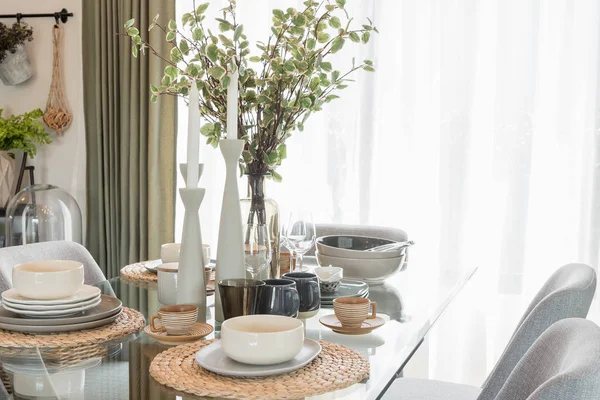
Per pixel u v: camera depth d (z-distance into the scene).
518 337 1.50
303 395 1.06
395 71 3.54
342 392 1.08
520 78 3.34
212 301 1.76
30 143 3.95
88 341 1.35
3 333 1.40
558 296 1.47
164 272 1.59
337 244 2.20
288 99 1.74
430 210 3.52
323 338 1.42
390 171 3.57
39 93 4.16
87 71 3.93
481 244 3.46
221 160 3.82
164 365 1.19
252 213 1.69
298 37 1.83
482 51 3.43
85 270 2.17
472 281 3.45
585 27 3.26
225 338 1.15
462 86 3.41
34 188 3.71
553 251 3.36
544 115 3.36
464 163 3.42
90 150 3.99
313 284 1.60
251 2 3.71
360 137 3.57
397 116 3.55
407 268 2.35
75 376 1.16
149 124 3.78
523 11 3.32
